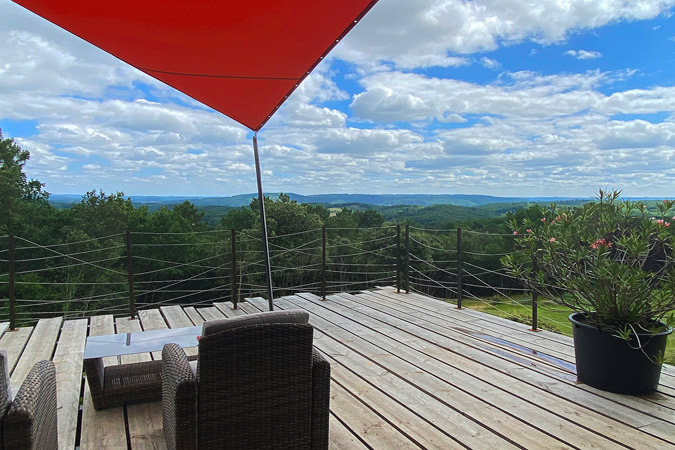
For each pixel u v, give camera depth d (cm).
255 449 163
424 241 1588
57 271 2181
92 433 221
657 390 274
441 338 397
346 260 2019
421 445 212
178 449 152
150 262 2325
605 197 303
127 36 261
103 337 258
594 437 218
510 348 367
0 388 117
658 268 279
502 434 222
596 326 276
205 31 254
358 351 360
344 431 226
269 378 163
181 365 165
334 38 261
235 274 544
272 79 326
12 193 2031
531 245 313
